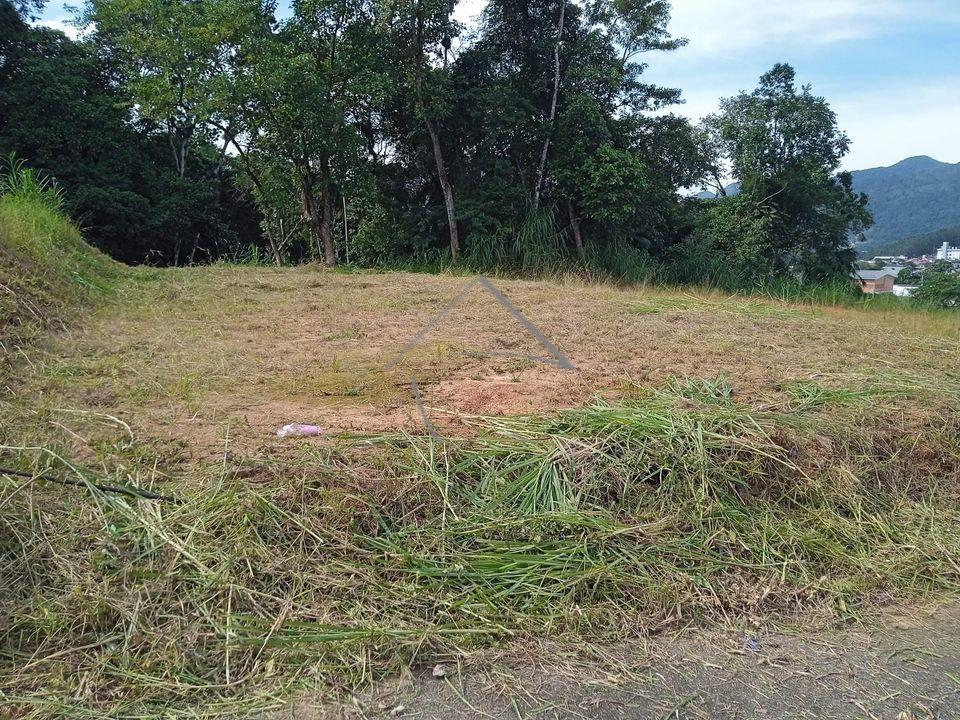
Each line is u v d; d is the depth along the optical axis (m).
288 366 4.97
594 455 3.36
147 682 2.18
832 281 16.72
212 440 3.48
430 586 2.66
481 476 3.27
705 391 4.51
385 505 3.00
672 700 2.27
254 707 2.14
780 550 3.11
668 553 2.97
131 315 6.28
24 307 5.31
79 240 8.55
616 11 16.42
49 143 16.88
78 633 2.30
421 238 15.72
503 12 15.65
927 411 4.35
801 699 2.30
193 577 2.53
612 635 2.56
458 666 2.35
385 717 2.13
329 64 12.83
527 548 2.87
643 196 16.64
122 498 2.88
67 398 3.93
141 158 18.61
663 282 15.20
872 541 3.28
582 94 15.34
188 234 19.80
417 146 16.00
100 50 18.83
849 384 4.85
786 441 3.64
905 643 2.65
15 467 2.99
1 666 2.18
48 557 2.56
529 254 14.25
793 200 19.08
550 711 2.19
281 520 2.82
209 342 5.51
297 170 13.75
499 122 15.02
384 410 4.07
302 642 2.35
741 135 19.34
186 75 13.45
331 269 11.12
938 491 3.72
